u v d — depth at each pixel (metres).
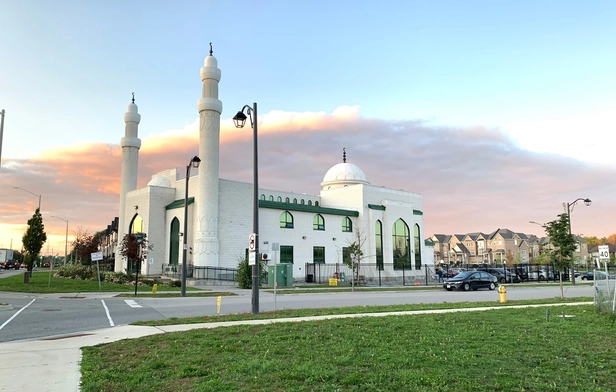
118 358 8.87
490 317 14.46
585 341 10.14
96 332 12.59
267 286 36.97
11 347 10.34
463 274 35.56
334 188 61.81
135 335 11.80
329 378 7.12
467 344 9.73
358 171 63.47
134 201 48.06
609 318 14.02
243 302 22.61
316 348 9.35
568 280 58.97
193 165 27.25
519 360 8.32
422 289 36.78
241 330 11.83
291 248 47.38
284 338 10.52
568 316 14.66
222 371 7.64
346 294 29.69
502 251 109.12
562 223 24.91
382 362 8.10
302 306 20.47
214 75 43.62
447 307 18.61
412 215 57.97
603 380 7.13
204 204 41.38
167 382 7.10
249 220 44.88
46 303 21.86
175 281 35.16
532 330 11.66
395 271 53.78
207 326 13.05
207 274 39.38
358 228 52.94
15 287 30.83
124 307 19.95
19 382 7.40
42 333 12.94
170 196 46.81
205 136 42.28
